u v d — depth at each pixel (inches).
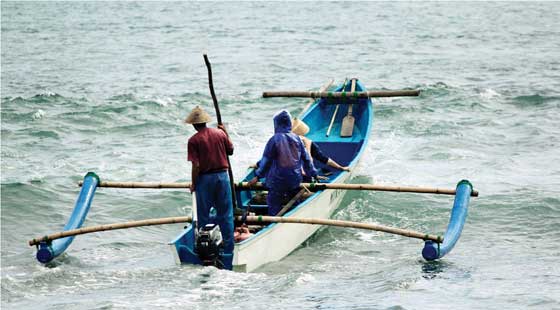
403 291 706.8
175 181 1167.0
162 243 928.9
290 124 885.8
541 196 1055.0
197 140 780.6
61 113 1718.8
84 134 1535.4
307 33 3681.1
